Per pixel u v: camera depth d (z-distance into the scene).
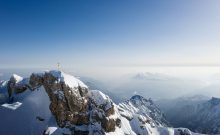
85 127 157.25
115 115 184.62
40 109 154.12
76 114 157.38
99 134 156.12
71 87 162.38
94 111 169.25
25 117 147.62
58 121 149.12
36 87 172.25
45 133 137.25
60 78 163.12
